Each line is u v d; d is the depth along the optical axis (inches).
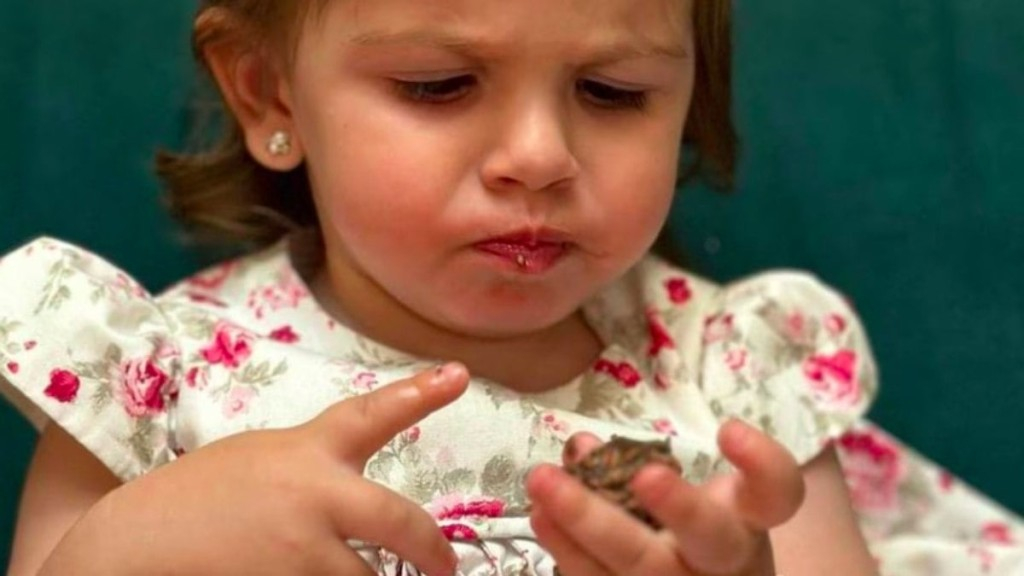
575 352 37.9
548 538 31.0
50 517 35.7
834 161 42.2
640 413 37.5
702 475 36.9
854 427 41.9
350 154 34.9
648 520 31.1
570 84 34.6
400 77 34.5
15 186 40.7
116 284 36.4
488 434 35.9
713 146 39.2
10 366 35.2
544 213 34.5
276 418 35.7
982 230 42.1
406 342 37.0
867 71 42.1
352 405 32.6
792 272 40.9
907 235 42.2
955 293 42.3
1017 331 42.3
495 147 34.4
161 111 40.9
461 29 33.9
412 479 35.4
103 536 32.9
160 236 41.1
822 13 42.1
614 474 31.0
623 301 38.9
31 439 40.7
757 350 38.7
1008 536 41.5
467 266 34.9
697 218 42.0
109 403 35.5
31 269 36.0
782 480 30.7
